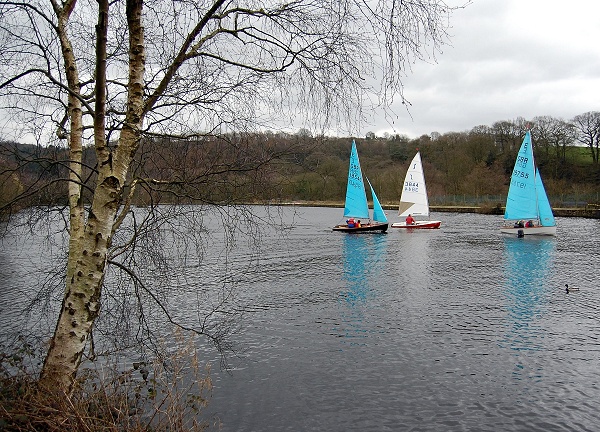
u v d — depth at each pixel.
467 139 98.94
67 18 6.46
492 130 102.12
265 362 12.70
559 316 16.97
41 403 5.28
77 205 6.28
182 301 18.59
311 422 9.84
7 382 5.79
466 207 83.75
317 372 12.12
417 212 55.28
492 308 18.06
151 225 6.53
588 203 71.44
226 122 6.27
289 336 14.78
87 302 5.46
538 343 14.20
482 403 10.63
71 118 6.48
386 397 10.89
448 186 92.56
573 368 12.40
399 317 16.89
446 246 36.81
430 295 20.20
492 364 12.68
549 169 90.94
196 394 10.71
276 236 43.69
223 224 6.45
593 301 19.06
